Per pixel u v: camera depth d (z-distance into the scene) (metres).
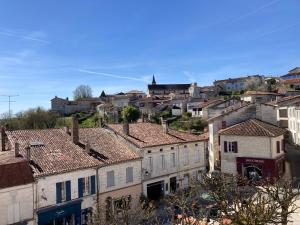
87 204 29.27
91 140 34.38
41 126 74.62
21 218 24.89
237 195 16.88
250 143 38.94
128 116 82.56
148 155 35.50
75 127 32.81
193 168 40.84
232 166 39.88
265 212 16.58
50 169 27.03
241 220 14.64
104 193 30.77
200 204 21.06
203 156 42.53
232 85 114.06
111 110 96.00
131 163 33.53
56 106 115.62
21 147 29.06
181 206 19.48
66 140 32.62
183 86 135.38
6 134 30.59
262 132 38.44
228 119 44.81
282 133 40.41
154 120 79.38
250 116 45.06
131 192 33.38
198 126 68.00
